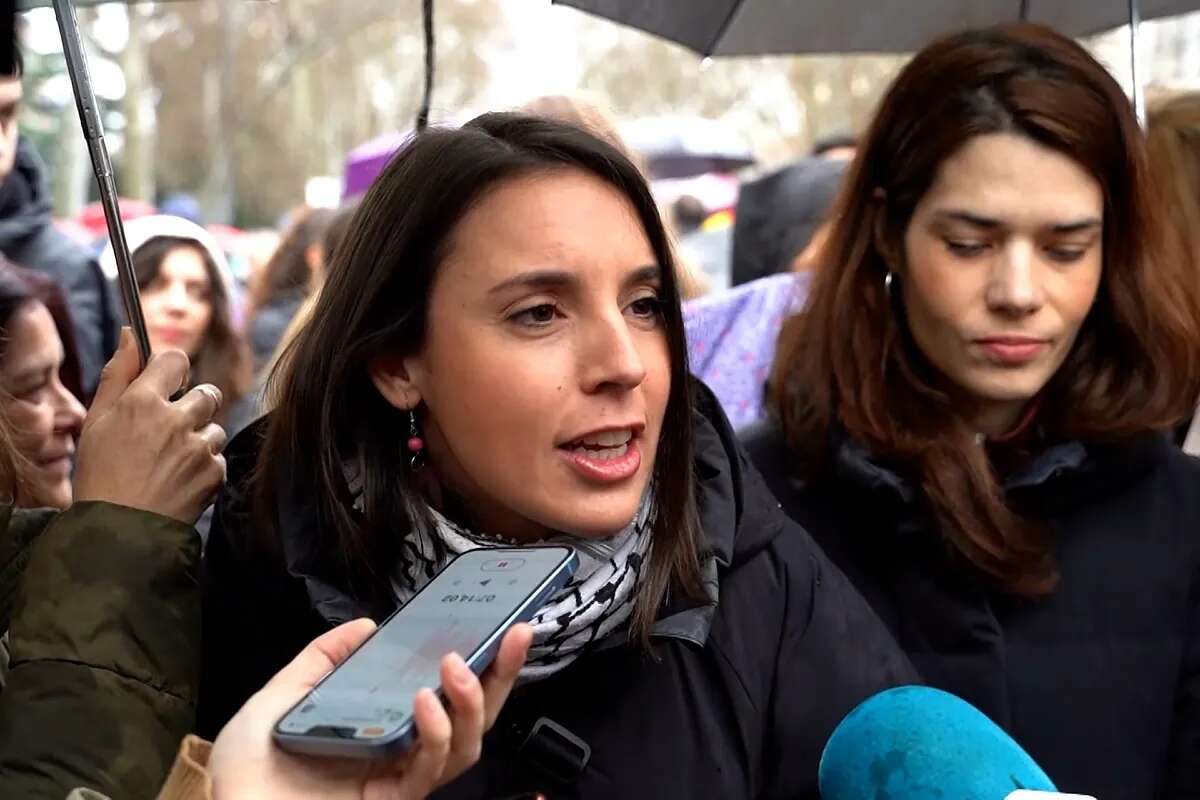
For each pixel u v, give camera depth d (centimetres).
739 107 2219
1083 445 215
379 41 2416
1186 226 243
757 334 320
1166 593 212
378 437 169
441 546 166
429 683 121
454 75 2434
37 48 237
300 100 2453
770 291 324
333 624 161
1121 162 208
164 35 2259
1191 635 211
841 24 267
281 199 2480
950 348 210
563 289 152
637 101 2375
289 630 171
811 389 226
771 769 172
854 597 184
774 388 232
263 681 171
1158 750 209
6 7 149
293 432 169
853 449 218
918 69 215
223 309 387
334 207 423
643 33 255
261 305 415
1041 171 202
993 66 207
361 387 168
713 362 318
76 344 239
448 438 158
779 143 2073
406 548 168
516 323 153
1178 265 228
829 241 231
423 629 130
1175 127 250
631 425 152
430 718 115
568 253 151
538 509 152
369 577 167
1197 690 209
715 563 168
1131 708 208
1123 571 212
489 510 165
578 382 151
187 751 127
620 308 157
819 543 222
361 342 163
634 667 166
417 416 166
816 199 398
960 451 211
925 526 212
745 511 176
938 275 208
